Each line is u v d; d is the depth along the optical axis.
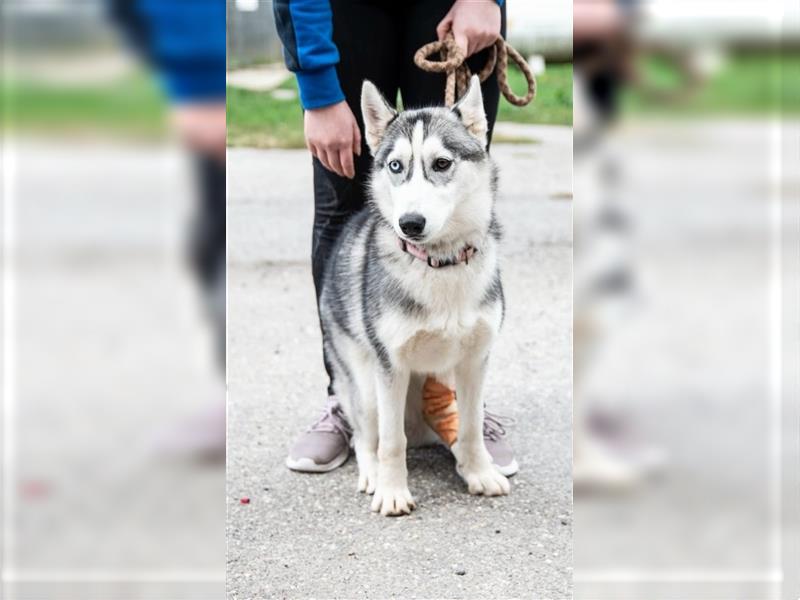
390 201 2.73
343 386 3.09
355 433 3.10
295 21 2.70
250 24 10.38
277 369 4.04
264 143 8.73
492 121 3.06
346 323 2.99
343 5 2.88
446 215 2.60
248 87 10.04
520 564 2.45
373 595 2.29
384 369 2.77
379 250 2.79
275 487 2.95
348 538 2.62
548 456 3.16
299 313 4.78
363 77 2.96
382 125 2.79
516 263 5.48
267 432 3.39
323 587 2.34
